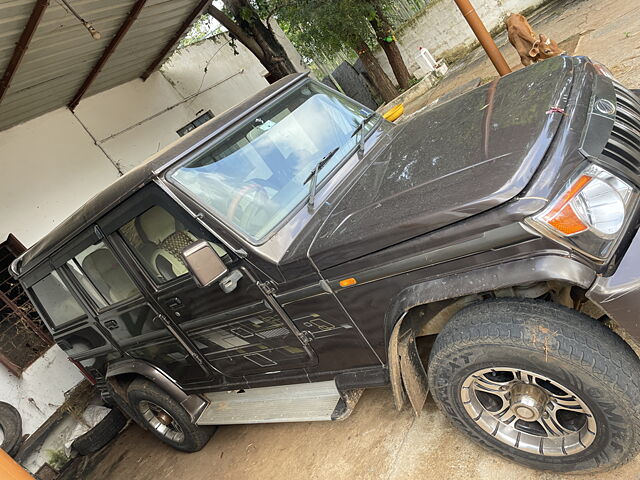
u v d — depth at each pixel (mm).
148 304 3195
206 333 3062
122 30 7199
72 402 5961
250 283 2529
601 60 5543
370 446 2861
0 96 6613
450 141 2367
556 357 1785
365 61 13242
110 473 4863
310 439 3297
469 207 1791
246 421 3174
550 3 11609
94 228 3088
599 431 1848
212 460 3855
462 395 2176
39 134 7965
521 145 1920
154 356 3637
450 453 2486
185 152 2615
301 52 13508
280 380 3066
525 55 5066
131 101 9508
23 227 7379
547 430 2051
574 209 1699
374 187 2406
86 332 3951
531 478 2152
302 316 2512
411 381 2400
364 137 3072
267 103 3021
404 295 2082
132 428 5664
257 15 11070
